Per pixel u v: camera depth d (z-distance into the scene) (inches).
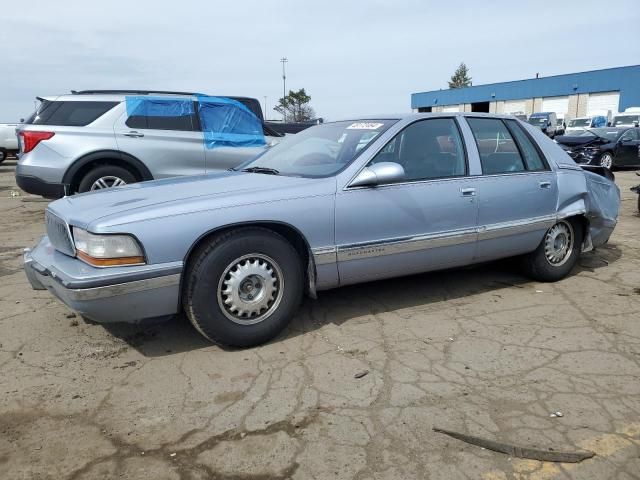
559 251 200.4
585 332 155.6
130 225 126.0
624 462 98.6
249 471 96.8
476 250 175.9
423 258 165.8
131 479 95.0
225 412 115.0
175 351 143.3
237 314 139.6
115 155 297.9
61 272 129.0
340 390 123.4
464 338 151.4
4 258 242.5
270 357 139.5
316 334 153.4
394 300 180.7
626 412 114.2
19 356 141.4
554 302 180.2
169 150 310.5
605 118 1150.3
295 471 96.6
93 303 124.6
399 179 150.9
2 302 181.5
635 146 701.3
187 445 104.2
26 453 102.1
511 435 106.2
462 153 174.6
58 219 140.7
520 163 187.3
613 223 218.2
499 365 135.5
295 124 577.0
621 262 231.0
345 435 106.6
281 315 144.9
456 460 99.0
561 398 119.8
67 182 293.1
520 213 183.0
